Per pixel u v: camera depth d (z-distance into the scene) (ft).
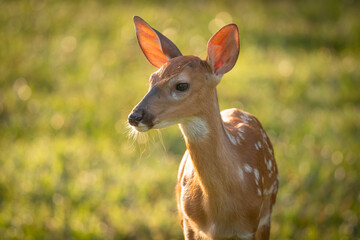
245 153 22.88
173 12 70.59
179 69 20.25
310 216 31.04
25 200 32.78
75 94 48.83
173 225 30.94
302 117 43.68
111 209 31.89
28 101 47.19
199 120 20.70
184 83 20.11
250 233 22.48
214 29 64.39
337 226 30.55
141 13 68.85
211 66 20.81
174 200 33.19
